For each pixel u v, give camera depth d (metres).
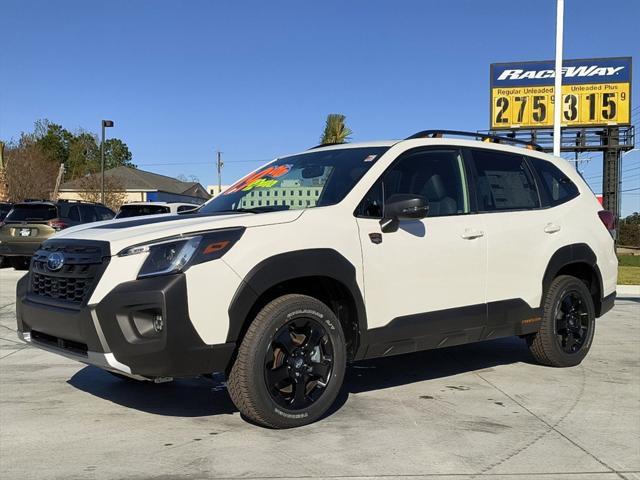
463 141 5.59
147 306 3.80
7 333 7.89
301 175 5.15
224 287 3.94
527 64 26.09
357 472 3.63
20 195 39.00
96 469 3.66
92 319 3.90
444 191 5.24
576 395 5.26
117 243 3.99
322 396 4.42
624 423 4.55
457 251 5.08
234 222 4.16
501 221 5.48
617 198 26.81
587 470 3.70
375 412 4.76
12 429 4.34
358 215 4.64
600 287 6.41
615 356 6.76
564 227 6.01
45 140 79.38
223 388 5.40
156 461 3.78
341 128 21.23
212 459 3.81
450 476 3.59
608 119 25.77
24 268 16.47
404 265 4.76
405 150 5.11
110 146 92.00
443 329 5.01
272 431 4.30
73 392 5.27
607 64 25.70
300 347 4.36
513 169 5.87
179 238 3.95
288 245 4.21
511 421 4.57
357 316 4.54
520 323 5.65
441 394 5.27
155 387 5.43
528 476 3.60
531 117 26.20
